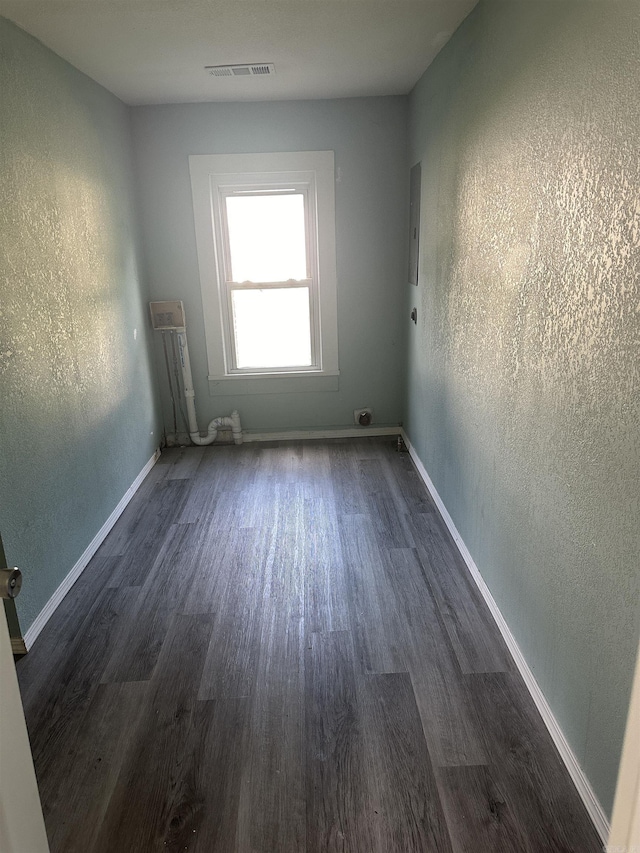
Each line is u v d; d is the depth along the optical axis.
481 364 2.32
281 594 2.51
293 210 4.04
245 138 3.83
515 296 1.92
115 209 3.42
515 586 2.03
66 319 2.65
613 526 1.34
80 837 1.50
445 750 1.71
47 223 2.50
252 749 1.74
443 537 2.93
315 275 4.16
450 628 2.25
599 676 1.42
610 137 1.30
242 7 2.24
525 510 1.90
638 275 1.20
